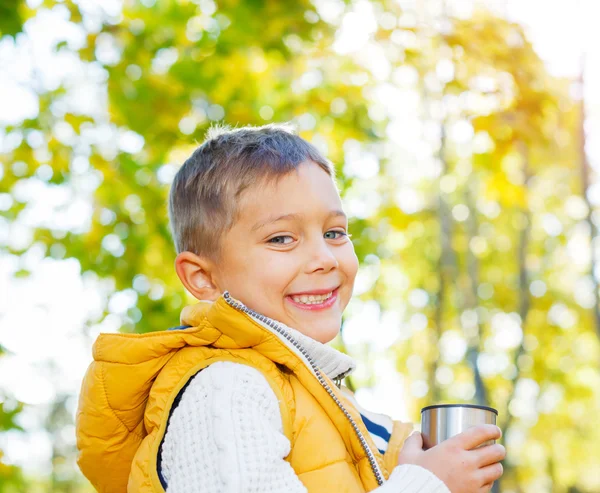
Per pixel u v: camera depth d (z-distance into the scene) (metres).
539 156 8.52
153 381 1.82
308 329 1.91
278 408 1.67
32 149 7.12
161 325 6.98
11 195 7.22
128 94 6.76
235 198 1.94
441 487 1.63
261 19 6.44
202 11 6.92
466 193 11.33
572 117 7.78
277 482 1.51
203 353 1.78
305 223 1.93
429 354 12.27
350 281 2.00
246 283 1.92
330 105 7.39
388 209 10.25
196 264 2.01
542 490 16.83
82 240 7.20
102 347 1.80
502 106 6.87
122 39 6.87
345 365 1.96
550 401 14.65
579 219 12.52
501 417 12.88
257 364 1.75
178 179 2.14
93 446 1.85
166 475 1.63
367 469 1.75
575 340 13.42
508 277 12.44
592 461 15.59
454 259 10.59
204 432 1.56
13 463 6.85
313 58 7.36
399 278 12.01
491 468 1.71
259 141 2.04
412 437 1.86
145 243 7.15
